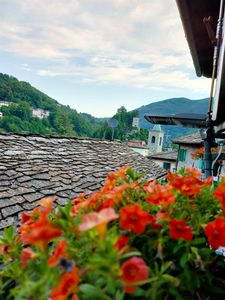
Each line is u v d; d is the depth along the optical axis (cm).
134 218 65
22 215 83
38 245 52
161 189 75
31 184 377
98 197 80
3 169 387
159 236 67
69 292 48
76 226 62
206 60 391
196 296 70
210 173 248
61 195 380
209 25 257
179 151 1398
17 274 59
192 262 67
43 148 579
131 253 53
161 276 55
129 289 50
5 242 75
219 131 241
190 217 76
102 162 652
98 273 50
